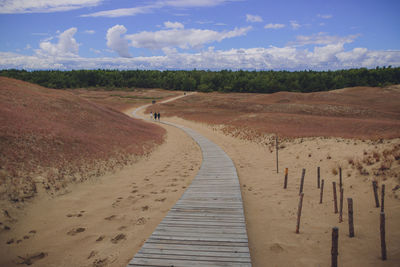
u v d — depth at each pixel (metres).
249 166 15.55
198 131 36.00
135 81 162.62
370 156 11.90
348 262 5.20
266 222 7.45
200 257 5.29
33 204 8.98
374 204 7.93
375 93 76.06
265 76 152.62
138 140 23.12
